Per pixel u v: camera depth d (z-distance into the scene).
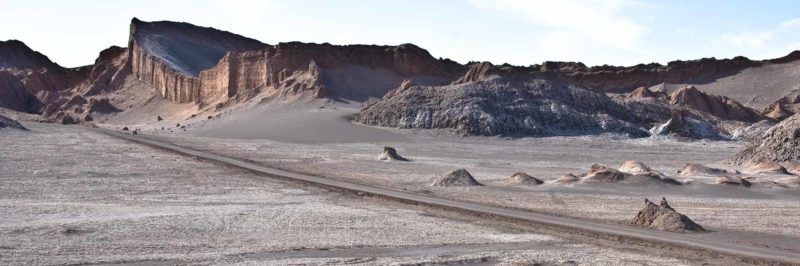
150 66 185.62
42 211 35.41
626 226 35.94
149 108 174.88
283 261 25.81
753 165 76.62
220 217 35.22
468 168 70.69
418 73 166.12
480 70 140.75
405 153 89.69
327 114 127.56
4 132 100.19
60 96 189.75
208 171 60.56
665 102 144.25
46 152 73.00
